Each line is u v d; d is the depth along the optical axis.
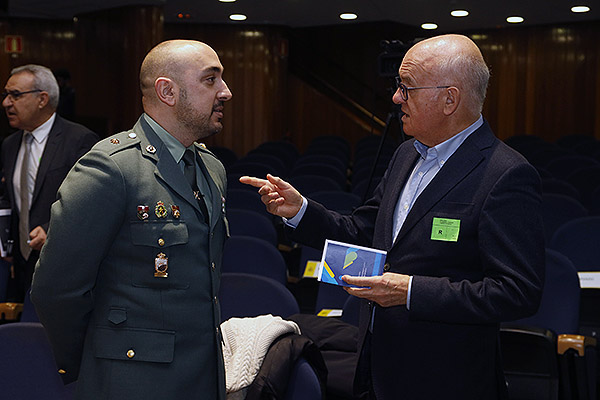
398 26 15.39
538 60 14.14
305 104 15.63
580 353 2.95
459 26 14.34
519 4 11.88
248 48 14.26
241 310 3.11
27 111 3.71
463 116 2.06
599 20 13.51
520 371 2.91
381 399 2.10
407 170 2.23
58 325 1.91
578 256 4.26
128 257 1.90
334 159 9.60
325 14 13.13
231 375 2.24
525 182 1.99
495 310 1.91
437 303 1.94
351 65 15.86
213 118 1.99
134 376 1.87
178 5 12.24
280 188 2.26
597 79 13.64
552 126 14.10
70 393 2.38
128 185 1.88
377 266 2.02
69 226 1.83
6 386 2.35
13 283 3.86
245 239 4.05
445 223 2.02
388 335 2.10
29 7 12.17
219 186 2.11
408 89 2.07
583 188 7.22
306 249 4.47
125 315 1.88
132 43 11.58
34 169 3.79
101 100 12.51
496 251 1.94
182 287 1.92
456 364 2.05
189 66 1.95
